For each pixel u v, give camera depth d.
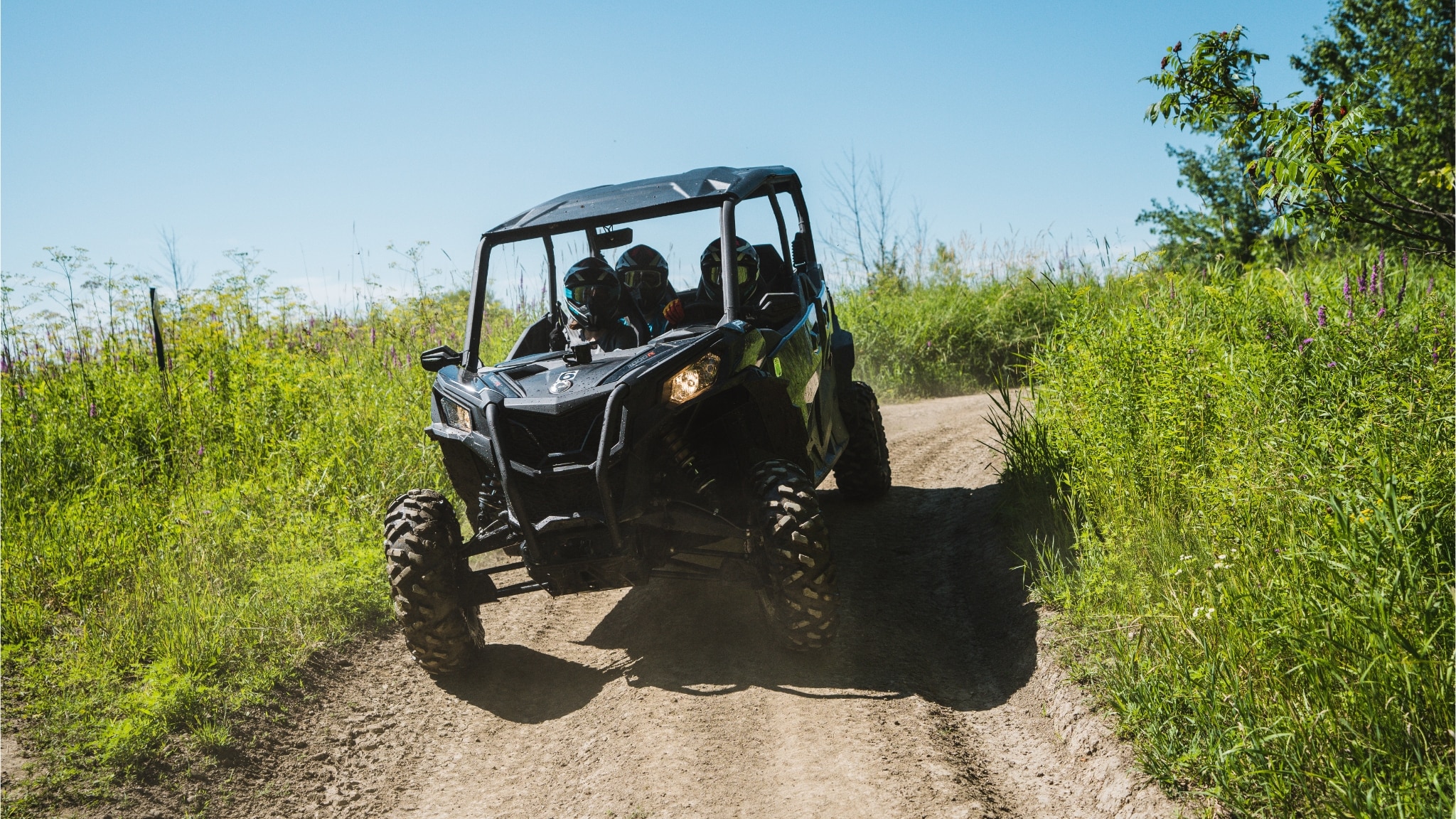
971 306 12.78
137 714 3.38
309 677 3.89
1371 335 4.16
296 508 5.41
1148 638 3.23
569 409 3.56
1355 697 2.41
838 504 6.18
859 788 2.84
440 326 9.15
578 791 3.01
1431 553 2.63
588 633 4.38
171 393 6.95
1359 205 5.16
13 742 3.24
